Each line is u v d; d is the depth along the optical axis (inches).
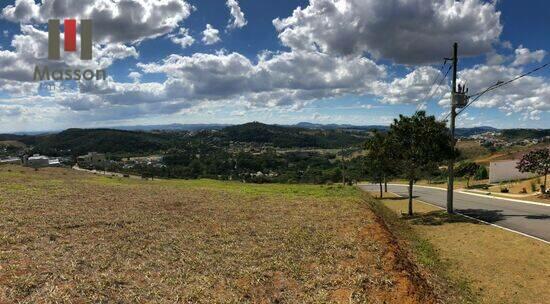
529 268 539.8
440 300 400.2
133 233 588.1
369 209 932.0
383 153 1088.8
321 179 3272.6
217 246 531.5
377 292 368.5
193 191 1318.9
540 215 952.3
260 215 802.2
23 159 4788.4
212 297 350.9
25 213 707.4
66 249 482.9
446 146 1029.2
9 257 431.5
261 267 441.4
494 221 896.3
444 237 762.8
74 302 319.6
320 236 596.4
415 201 1472.7
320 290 374.3
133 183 1797.5
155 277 396.8
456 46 1028.5
